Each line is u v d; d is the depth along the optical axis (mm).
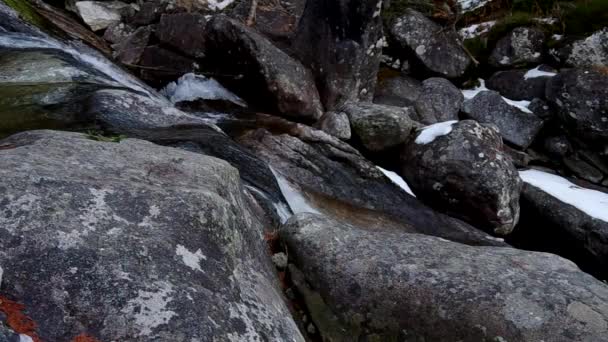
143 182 2133
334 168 6215
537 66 10492
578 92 8984
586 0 10570
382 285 2375
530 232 7719
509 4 11250
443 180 6531
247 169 4590
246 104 7840
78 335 1399
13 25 6582
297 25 8750
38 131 2686
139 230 1769
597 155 9195
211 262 1824
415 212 6301
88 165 2162
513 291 2230
